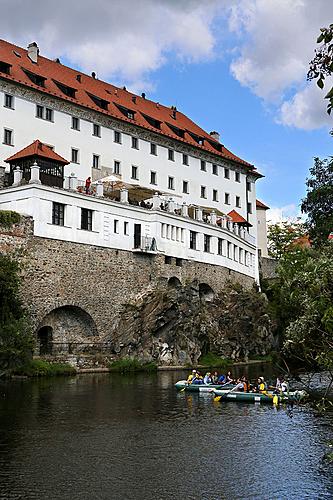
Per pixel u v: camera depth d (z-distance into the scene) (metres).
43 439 23.03
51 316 47.38
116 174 67.19
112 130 67.31
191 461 20.45
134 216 54.81
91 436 23.77
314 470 19.50
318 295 14.02
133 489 17.48
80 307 48.62
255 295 67.56
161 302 52.47
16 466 19.45
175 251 58.34
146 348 50.31
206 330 56.16
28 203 46.34
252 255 76.81
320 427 26.33
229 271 67.56
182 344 52.66
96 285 50.25
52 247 47.00
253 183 89.69
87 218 50.50
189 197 76.62
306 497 16.95
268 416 29.02
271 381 40.56
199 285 61.56
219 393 35.16
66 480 18.17
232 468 19.69
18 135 57.12
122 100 75.44
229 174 84.00
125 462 20.20
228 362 56.91
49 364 43.09
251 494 17.19
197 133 84.06
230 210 83.19
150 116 75.56
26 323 41.94
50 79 64.06
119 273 52.50
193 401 33.47
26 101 58.31
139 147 70.38
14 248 44.25
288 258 25.80
